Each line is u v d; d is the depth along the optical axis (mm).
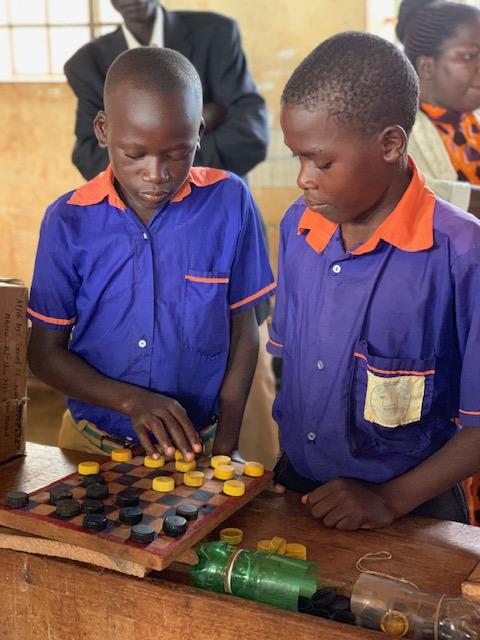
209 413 1654
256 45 4258
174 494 1250
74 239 1507
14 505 1183
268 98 4305
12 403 1464
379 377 1326
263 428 2660
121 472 1332
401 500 1302
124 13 2551
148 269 1521
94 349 1583
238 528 1276
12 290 1440
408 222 1296
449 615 1016
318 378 1396
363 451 1395
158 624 1086
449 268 1289
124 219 1503
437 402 1376
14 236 5102
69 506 1160
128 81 1291
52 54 4965
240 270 1617
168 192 1355
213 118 2627
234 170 2672
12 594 1175
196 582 1120
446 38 2141
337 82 1118
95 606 1120
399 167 1249
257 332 1667
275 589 1075
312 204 1216
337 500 1291
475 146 2240
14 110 4883
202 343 1578
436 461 1311
